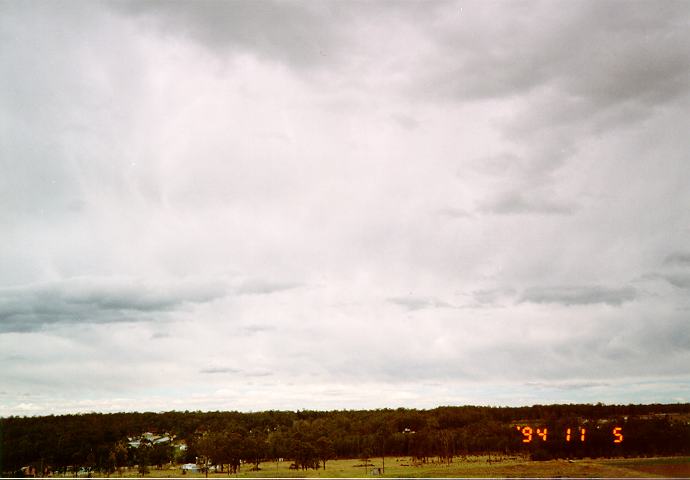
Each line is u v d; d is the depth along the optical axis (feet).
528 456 432.66
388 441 609.01
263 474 400.06
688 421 439.63
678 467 307.99
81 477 451.12
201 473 471.21
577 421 452.35
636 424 393.70
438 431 586.04
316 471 412.77
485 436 540.93
